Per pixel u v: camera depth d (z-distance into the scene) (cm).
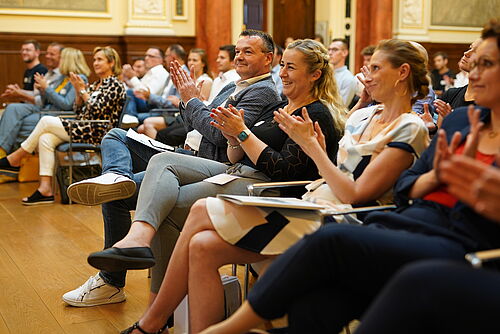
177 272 231
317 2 1055
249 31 330
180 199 268
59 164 527
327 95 278
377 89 236
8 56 777
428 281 135
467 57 312
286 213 226
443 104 287
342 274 171
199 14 860
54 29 796
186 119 341
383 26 948
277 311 177
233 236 221
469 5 1005
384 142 229
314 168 269
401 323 138
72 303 296
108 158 320
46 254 379
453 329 133
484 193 139
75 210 499
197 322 224
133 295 314
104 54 536
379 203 235
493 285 132
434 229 182
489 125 193
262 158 262
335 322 173
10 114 620
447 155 172
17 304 299
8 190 575
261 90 309
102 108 521
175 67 326
